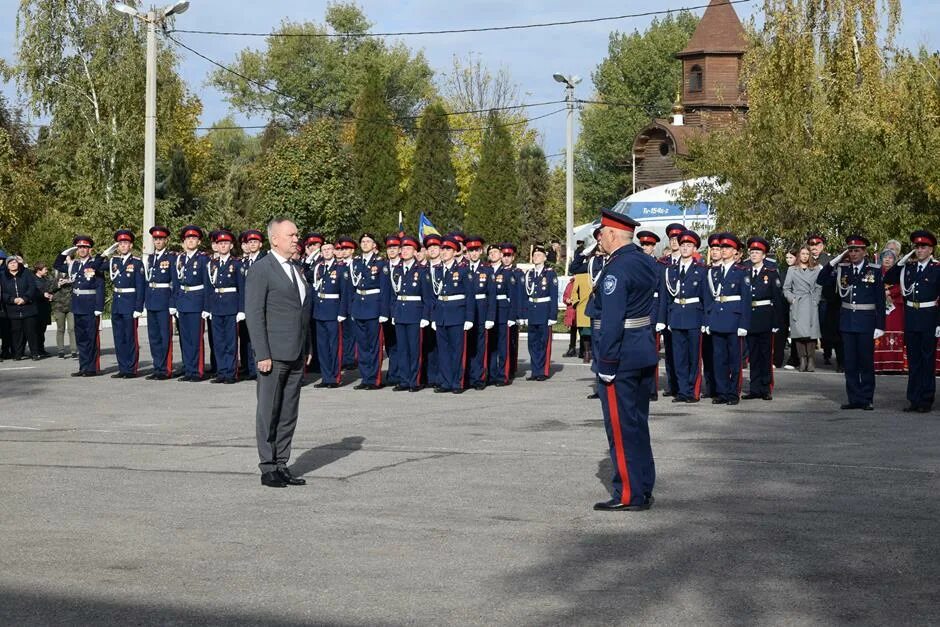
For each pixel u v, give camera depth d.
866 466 10.38
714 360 15.74
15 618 5.93
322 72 84.94
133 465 10.48
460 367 17.34
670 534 7.71
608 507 8.48
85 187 44.78
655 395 16.27
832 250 25.48
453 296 17.22
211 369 19.91
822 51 29.86
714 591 6.39
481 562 7.01
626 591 6.39
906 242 25.33
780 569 6.83
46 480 9.71
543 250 19.52
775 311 16.38
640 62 79.75
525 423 13.54
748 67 30.75
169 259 19.09
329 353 18.23
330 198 46.28
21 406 15.32
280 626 5.80
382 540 7.57
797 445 11.73
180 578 6.68
